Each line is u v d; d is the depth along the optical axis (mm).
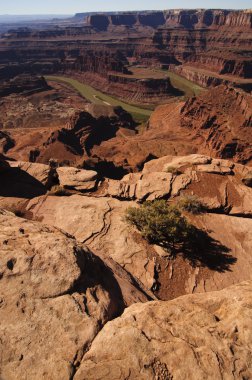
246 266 14062
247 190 18734
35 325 6246
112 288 8227
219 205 17594
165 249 14141
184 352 5945
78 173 20469
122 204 17625
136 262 13469
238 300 7328
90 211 16625
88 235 14984
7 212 10836
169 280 12953
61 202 17719
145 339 6172
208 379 5547
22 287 6848
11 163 21375
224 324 6609
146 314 6848
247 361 5855
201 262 13898
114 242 14461
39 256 7504
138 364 5727
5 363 5652
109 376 5539
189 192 18406
